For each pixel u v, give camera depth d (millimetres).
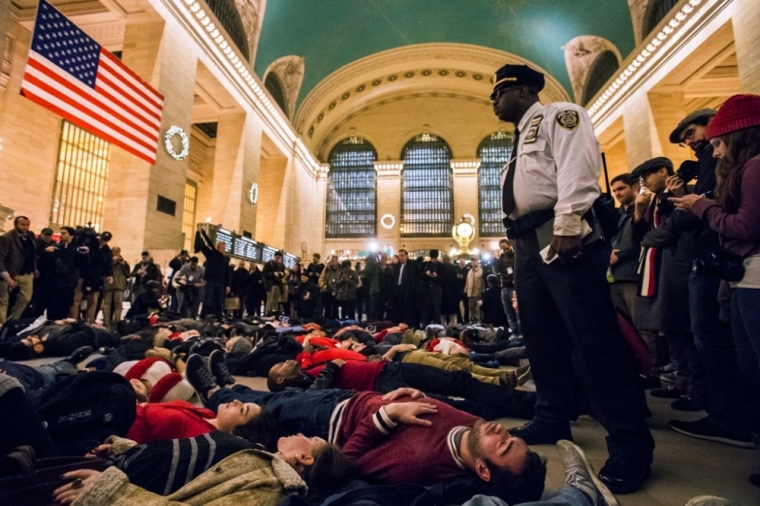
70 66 7887
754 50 11062
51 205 14711
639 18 16359
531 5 19828
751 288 1544
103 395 1827
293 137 23984
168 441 1468
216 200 17578
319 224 29641
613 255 3971
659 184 3209
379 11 21828
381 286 9703
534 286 2219
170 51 12352
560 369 2256
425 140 30922
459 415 1783
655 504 1571
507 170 2340
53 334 4785
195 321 6996
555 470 1908
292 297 11953
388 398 1969
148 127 10047
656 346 4578
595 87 20859
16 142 13344
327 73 24484
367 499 1399
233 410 1970
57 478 1290
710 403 2447
